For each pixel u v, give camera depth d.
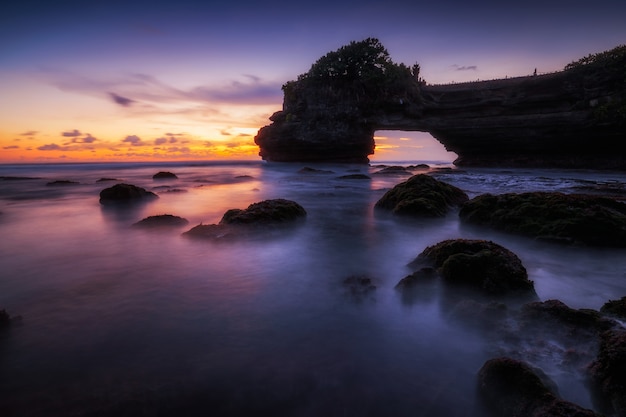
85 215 11.97
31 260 6.91
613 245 7.37
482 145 43.75
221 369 3.43
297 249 7.69
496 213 9.36
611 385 2.91
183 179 28.69
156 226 9.62
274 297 5.12
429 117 45.12
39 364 3.50
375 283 5.66
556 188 19.08
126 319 4.45
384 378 3.29
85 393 3.09
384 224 10.33
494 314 4.17
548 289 5.49
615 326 3.68
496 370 3.02
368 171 38.00
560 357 3.45
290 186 22.62
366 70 46.25
